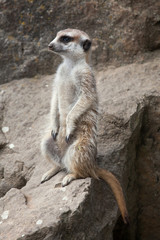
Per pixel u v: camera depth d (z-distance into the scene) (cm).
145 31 1033
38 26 1059
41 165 818
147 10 1030
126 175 851
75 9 1046
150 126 923
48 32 1061
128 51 1045
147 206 970
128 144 851
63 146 745
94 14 1043
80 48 741
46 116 948
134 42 1038
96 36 1051
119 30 1041
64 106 754
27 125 938
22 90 1027
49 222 605
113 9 1034
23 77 1073
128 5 1029
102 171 711
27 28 1060
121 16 1033
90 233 676
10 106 987
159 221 974
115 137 851
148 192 959
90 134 714
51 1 1048
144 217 978
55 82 781
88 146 703
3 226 620
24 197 695
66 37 740
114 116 873
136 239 997
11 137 918
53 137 758
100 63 1057
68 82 746
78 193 663
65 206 636
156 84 957
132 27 1033
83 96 720
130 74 1009
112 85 981
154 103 915
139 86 961
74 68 741
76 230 640
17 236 590
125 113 878
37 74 1073
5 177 858
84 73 725
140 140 931
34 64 1066
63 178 724
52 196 672
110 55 1052
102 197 730
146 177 947
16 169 852
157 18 1028
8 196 698
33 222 611
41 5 1050
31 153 863
